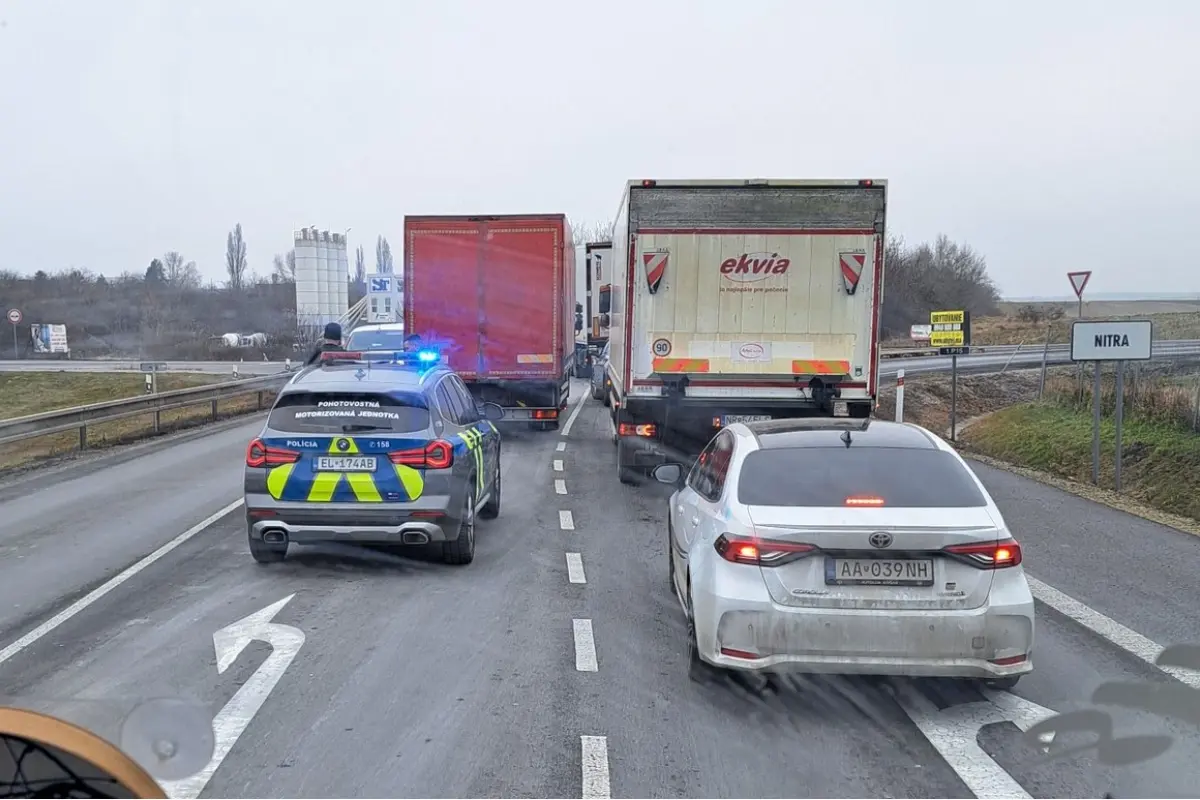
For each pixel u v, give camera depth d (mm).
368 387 7609
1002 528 4762
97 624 6250
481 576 7598
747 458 5387
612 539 9016
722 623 4746
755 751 4406
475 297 15672
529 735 4543
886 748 4461
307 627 6207
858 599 4625
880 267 10383
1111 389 16906
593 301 28625
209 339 53438
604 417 20875
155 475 12820
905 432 5723
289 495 7320
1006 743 4527
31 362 47875
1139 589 7445
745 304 10477
